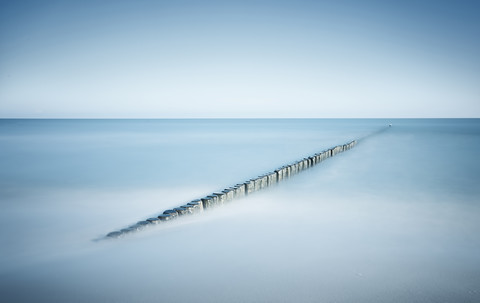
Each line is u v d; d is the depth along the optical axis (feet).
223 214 27.58
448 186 39.19
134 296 14.05
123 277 15.81
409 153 74.95
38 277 15.98
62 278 15.89
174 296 14.02
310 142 114.83
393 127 241.96
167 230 23.02
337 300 13.65
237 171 55.52
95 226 25.63
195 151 85.05
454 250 19.20
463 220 25.29
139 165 61.26
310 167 55.88
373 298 13.83
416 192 36.06
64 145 103.04
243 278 15.58
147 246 19.92
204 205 27.76
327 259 17.83
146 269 16.71
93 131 202.80
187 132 189.37
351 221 25.26
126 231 21.04
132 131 203.00
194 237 21.56
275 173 42.11
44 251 19.65
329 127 262.06
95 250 19.52
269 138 135.85
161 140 124.88
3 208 31.63
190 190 40.55
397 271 16.34
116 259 17.99
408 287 14.75
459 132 163.22
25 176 49.96
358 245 20.03
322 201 32.27
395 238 21.30
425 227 23.56
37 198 35.91
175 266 17.06
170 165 61.36
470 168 53.06
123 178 48.47
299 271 16.33
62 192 39.11
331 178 45.70
